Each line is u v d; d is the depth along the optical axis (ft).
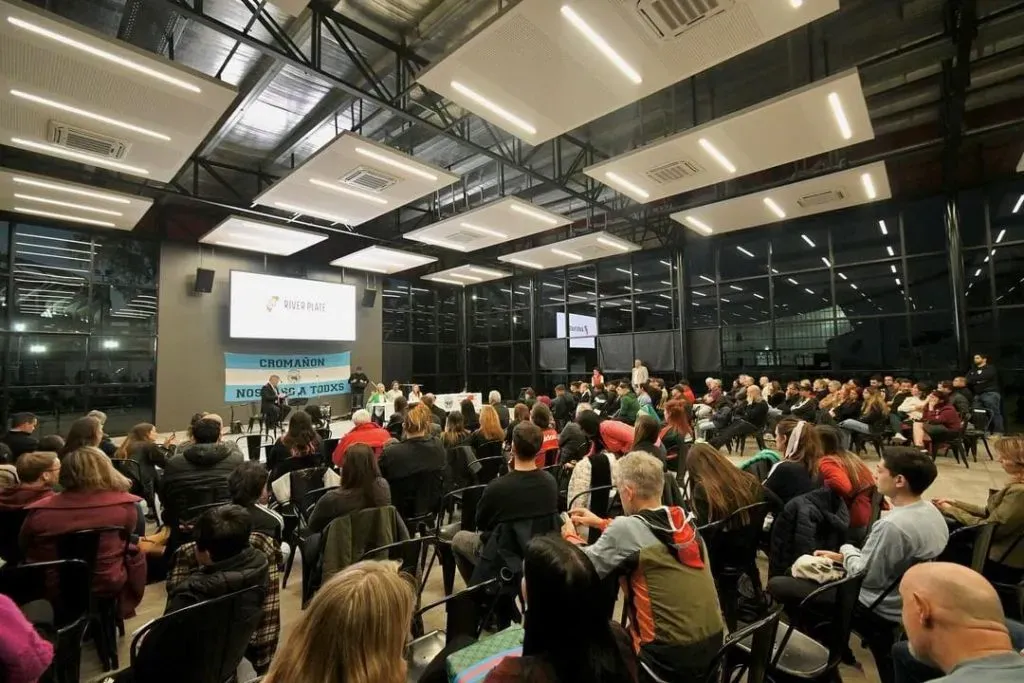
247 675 5.30
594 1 9.50
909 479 5.73
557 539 3.07
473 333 49.65
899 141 22.77
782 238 31.09
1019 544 6.35
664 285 36.22
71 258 27.40
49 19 9.75
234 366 33.58
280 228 25.53
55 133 14.32
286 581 9.68
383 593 2.51
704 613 4.48
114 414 28.53
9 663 3.49
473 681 3.54
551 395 43.24
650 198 21.34
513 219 24.48
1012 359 23.54
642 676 4.37
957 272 24.61
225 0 14.05
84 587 6.14
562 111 13.51
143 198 20.61
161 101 12.76
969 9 13.24
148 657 4.19
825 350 29.25
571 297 42.01
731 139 15.79
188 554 5.34
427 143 23.59
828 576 5.96
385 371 43.04
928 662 3.12
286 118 21.08
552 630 2.77
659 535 4.66
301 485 10.28
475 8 14.79
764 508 7.32
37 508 6.50
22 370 25.57
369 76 15.14
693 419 23.85
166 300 30.86
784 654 5.37
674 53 11.01
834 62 17.37
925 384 22.18
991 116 20.63
